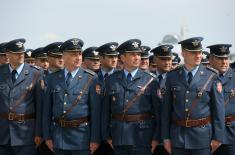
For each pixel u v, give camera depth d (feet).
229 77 22.89
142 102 21.52
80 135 21.76
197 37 20.61
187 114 20.36
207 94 20.51
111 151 24.31
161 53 25.79
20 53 23.24
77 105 21.77
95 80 22.15
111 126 21.89
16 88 23.22
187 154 20.62
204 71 20.83
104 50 26.23
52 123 22.33
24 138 23.12
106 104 22.00
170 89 21.03
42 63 30.81
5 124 23.16
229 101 22.63
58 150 21.97
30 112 23.31
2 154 23.53
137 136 21.40
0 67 24.06
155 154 24.20
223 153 23.06
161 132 21.20
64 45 22.08
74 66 22.11
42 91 22.81
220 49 22.66
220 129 20.43
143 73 22.00
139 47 21.76
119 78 21.97
